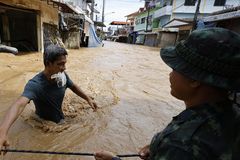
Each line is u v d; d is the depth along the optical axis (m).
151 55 19.17
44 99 3.42
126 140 3.61
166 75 9.59
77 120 4.08
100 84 6.93
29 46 13.40
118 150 3.30
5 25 12.91
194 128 0.99
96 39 25.41
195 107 1.08
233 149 0.96
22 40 13.40
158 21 41.06
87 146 3.32
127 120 4.36
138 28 52.97
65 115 4.20
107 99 5.50
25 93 2.96
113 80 7.66
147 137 3.78
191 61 1.04
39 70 8.03
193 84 1.08
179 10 33.53
